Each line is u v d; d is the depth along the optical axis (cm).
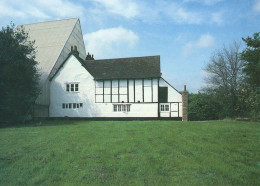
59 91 2734
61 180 688
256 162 818
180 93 2480
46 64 2867
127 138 1149
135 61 2827
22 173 739
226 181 660
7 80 2038
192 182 652
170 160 821
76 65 2728
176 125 1608
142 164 782
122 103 2558
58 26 3603
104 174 712
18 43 2122
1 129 1571
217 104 2780
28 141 1129
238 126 1538
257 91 2134
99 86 2639
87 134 1277
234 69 3031
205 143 1047
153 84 2512
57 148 980
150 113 2491
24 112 2219
